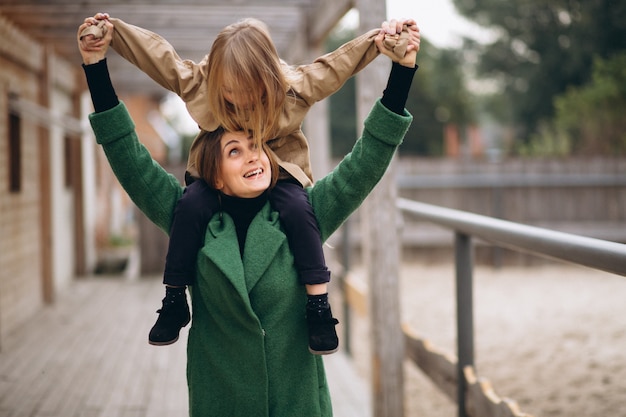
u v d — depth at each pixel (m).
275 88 1.67
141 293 8.12
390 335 3.65
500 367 4.95
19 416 3.84
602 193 10.39
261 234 1.72
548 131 18.47
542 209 10.43
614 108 14.97
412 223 10.34
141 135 20.44
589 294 7.79
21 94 6.48
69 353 5.27
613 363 4.85
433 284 8.80
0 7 5.53
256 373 1.72
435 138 24.28
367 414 4.08
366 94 3.51
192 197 1.74
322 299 1.73
